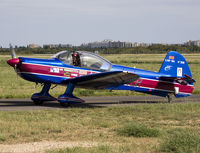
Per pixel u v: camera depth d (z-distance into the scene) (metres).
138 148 23.22
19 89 69.44
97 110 42.34
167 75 55.03
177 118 36.81
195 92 71.50
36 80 45.75
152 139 26.64
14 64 44.38
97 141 25.62
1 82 85.69
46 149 22.91
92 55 48.12
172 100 58.56
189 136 24.12
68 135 27.70
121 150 22.16
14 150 22.62
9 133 27.88
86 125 32.28
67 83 47.22
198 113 40.81
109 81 46.59
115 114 39.50
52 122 32.34
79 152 21.38
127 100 57.06
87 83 47.62
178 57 55.91
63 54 47.16
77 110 41.62
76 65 47.00
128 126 29.14
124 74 42.94
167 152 22.33
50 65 45.62
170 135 26.83
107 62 49.28
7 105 46.84
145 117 37.78
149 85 53.53
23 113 38.12
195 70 149.12
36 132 28.33
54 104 49.41
